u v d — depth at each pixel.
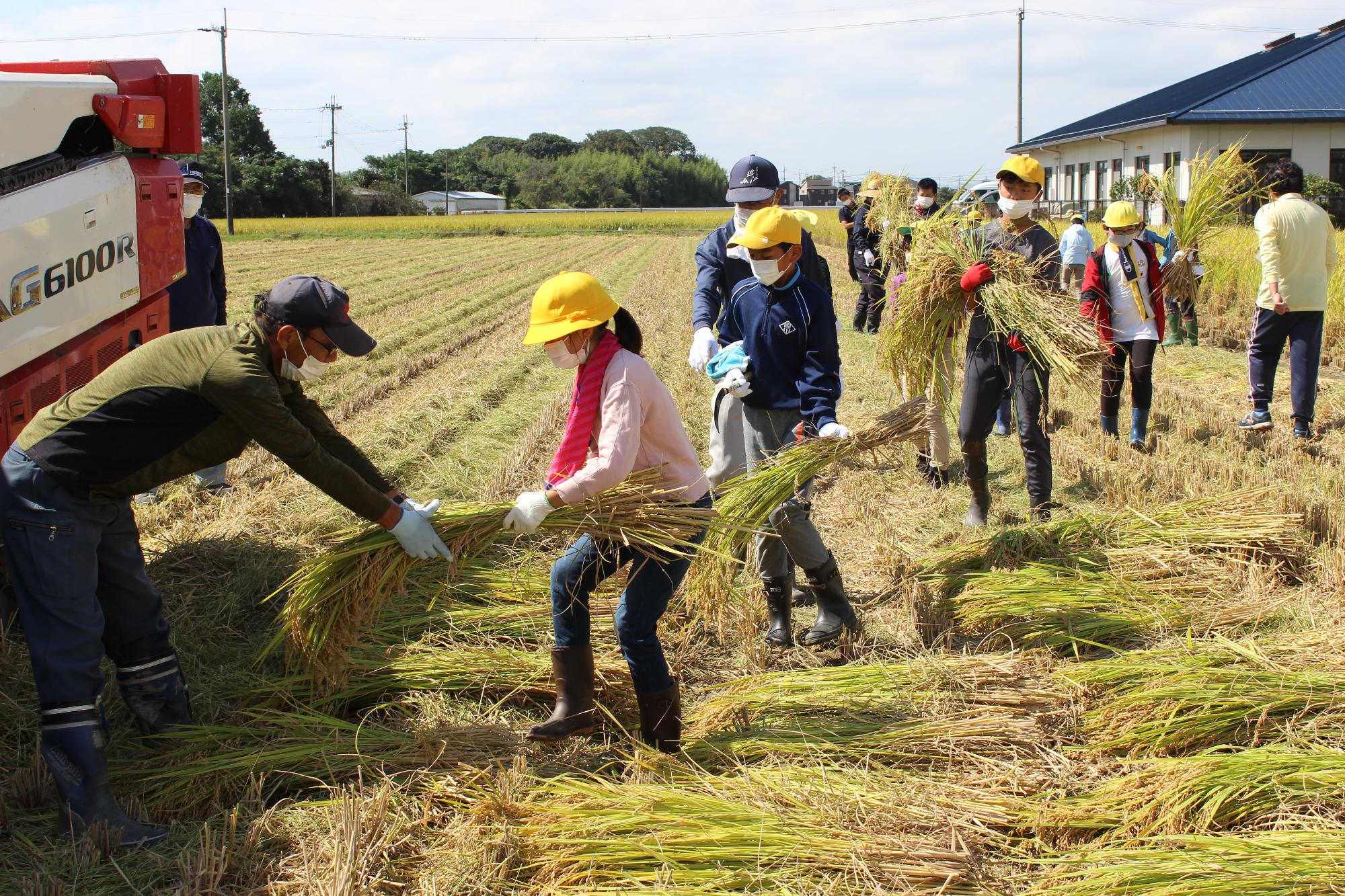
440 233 59.03
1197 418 9.09
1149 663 4.31
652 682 3.88
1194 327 12.99
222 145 104.81
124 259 4.96
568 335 3.65
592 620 4.96
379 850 3.26
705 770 3.80
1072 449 8.41
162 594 5.28
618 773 3.88
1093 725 4.00
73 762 3.42
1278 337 8.40
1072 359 5.73
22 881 3.14
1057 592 5.09
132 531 3.91
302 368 3.62
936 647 4.90
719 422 5.17
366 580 3.83
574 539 3.95
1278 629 4.87
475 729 4.02
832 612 4.93
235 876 3.22
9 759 3.91
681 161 157.12
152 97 5.17
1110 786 3.51
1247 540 5.68
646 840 3.19
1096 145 43.31
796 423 4.98
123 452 3.45
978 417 6.24
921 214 10.05
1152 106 42.06
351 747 3.88
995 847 3.31
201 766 3.72
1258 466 7.68
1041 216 7.21
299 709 4.21
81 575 3.48
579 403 3.75
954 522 6.68
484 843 3.25
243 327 3.58
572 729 3.90
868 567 5.89
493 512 3.79
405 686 4.41
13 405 4.19
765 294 4.80
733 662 4.82
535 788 3.58
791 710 4.20
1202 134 34.31
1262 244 8.20
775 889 3.03
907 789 3.52
